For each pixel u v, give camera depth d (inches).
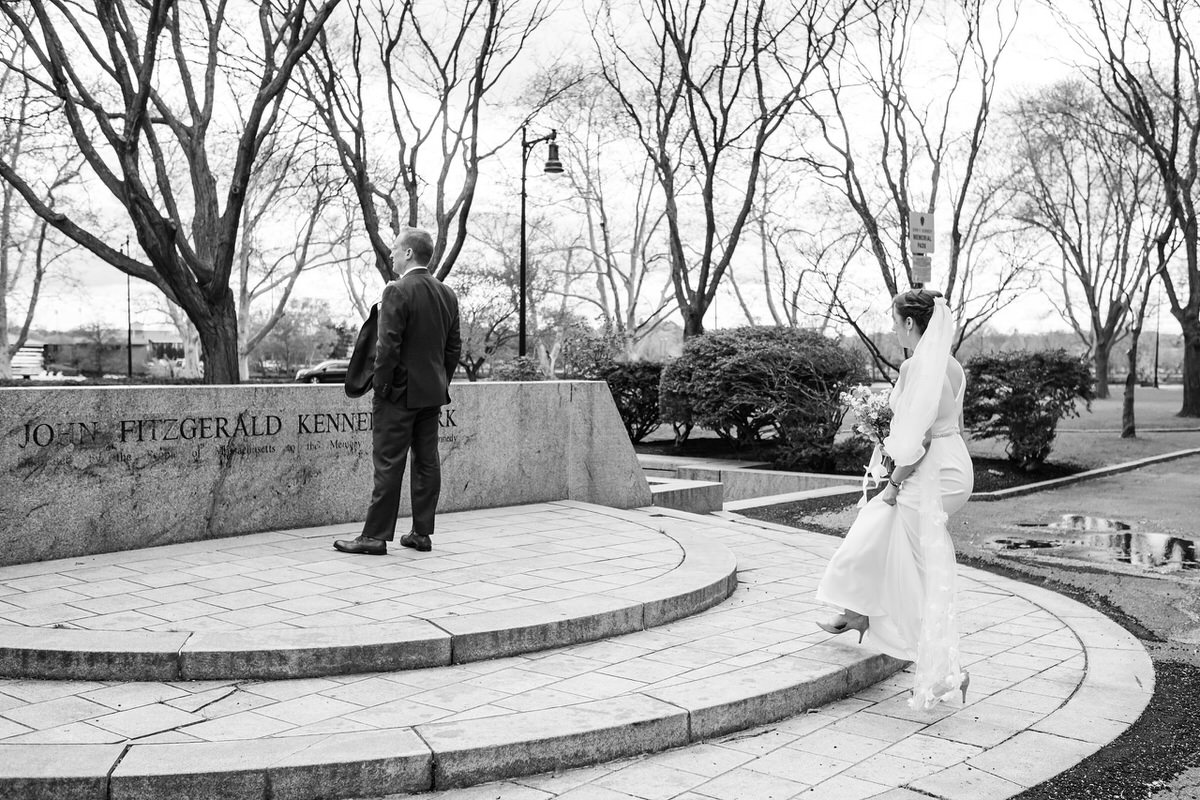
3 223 1395.2
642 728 173.3
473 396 395.5
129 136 607.8
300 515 339.0
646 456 823.7
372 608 226.7
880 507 210.4
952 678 195.6
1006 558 374.3
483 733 164.1
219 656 190.2
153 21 584.1
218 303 675.4
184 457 309.9
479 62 798.5
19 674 189.0
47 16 597.6
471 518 372.2
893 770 169.3
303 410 338.6
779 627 241.6
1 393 273.4
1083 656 240.7
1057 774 169.5
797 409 685.3
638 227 1521.9
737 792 158.4
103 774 143.4
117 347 2778.1
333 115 818.2
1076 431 1132.5
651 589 251.1
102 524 292.5
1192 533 433.7
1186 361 1378.0
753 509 504.4
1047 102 1368.1
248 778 146.6
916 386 201.6
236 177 651.5
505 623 213.8
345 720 170.2
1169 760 176.9
